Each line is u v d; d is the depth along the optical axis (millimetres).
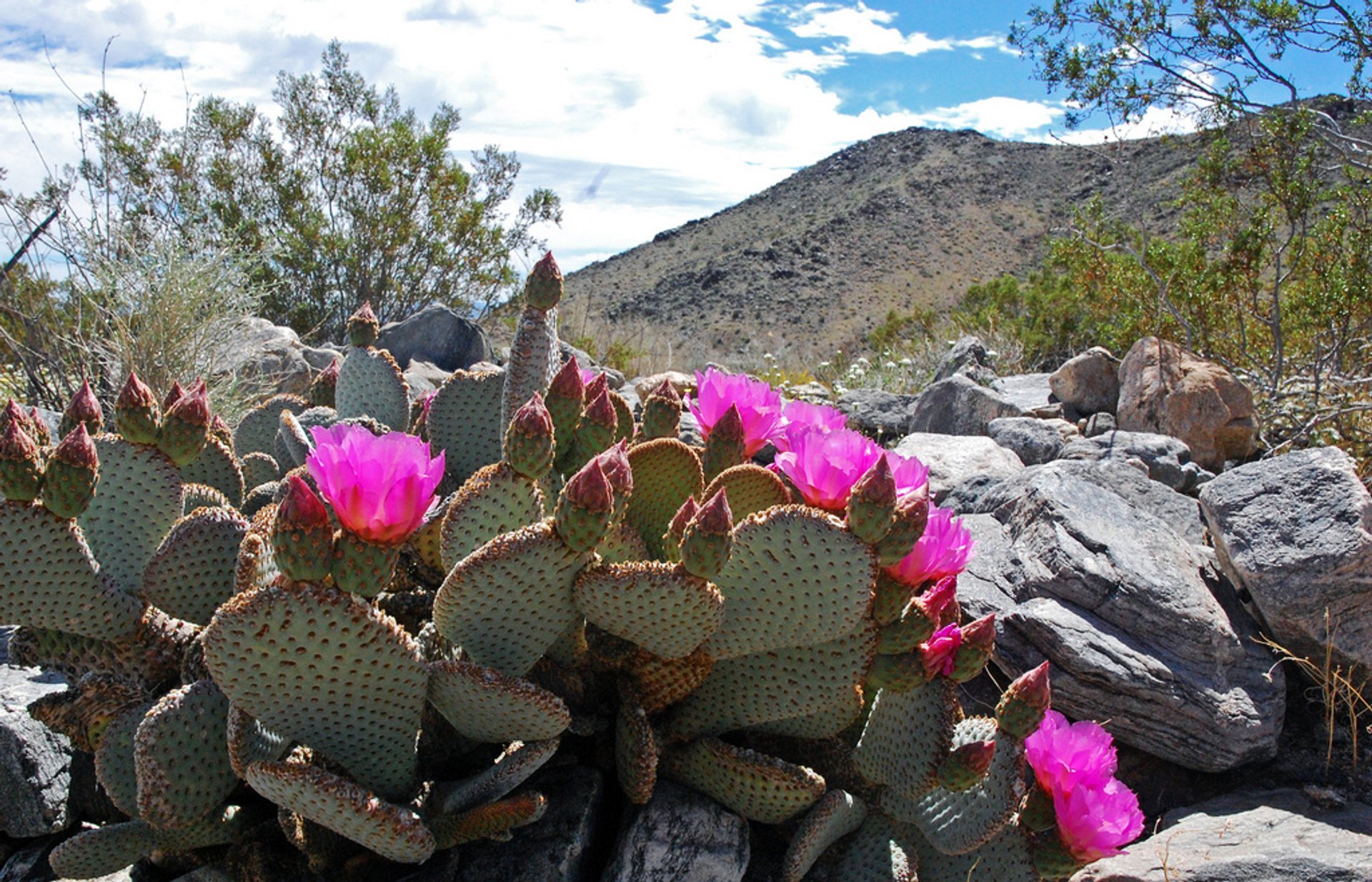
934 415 6211
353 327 3236
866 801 2145
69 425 2189
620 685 2080
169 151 8906
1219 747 2637
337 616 1570
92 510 2068
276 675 1586
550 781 2070
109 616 1924
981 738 2012
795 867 1913
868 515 1810
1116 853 1978
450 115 10586
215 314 5531
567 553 1771
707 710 2090
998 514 3570
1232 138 7758
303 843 1795
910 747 2002
